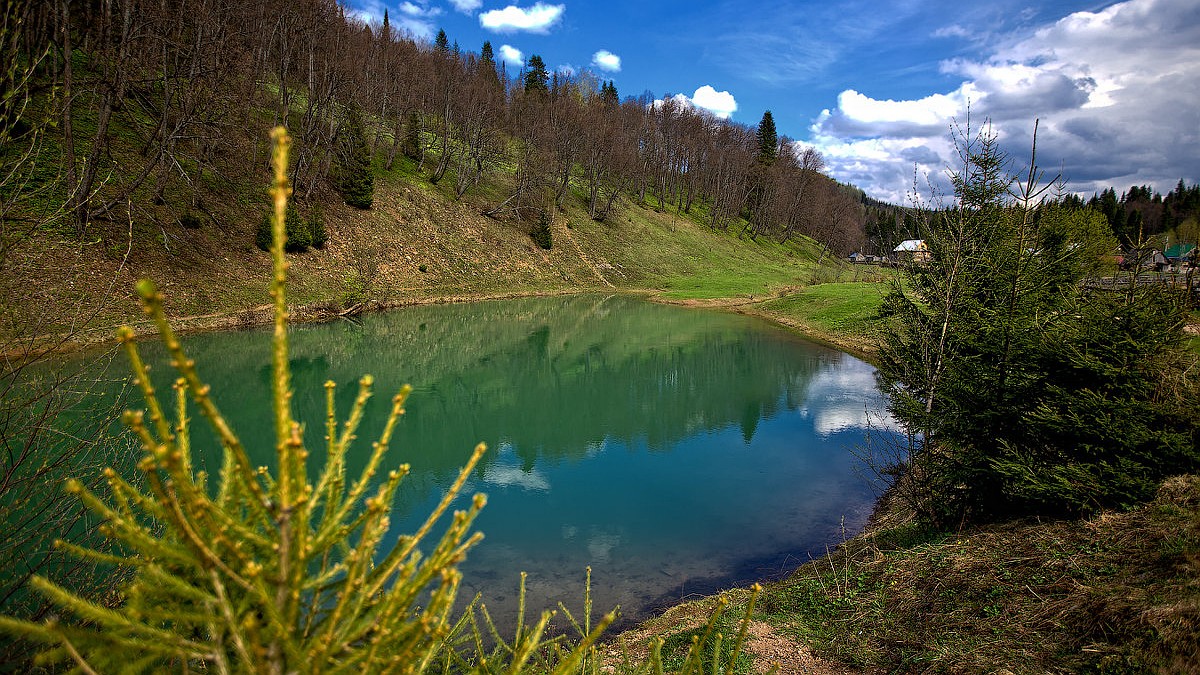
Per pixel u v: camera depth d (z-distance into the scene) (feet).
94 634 4.51
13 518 14.89
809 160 342.64
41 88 15.17
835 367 86.84
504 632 25.99
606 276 199.00
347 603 5.19
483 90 208.64
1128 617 17.07
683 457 50.83
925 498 31.30
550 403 67.87
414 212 167.53
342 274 125.80
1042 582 20.47
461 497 41.68
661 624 25.93
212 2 105.50
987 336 27.50
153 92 108.99
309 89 138.10
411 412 61.82
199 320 86.07
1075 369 24.02
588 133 231.50
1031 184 28.02
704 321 132.98
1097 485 22.17
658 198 301.63
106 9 83.56
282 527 4.65
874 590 24.91
